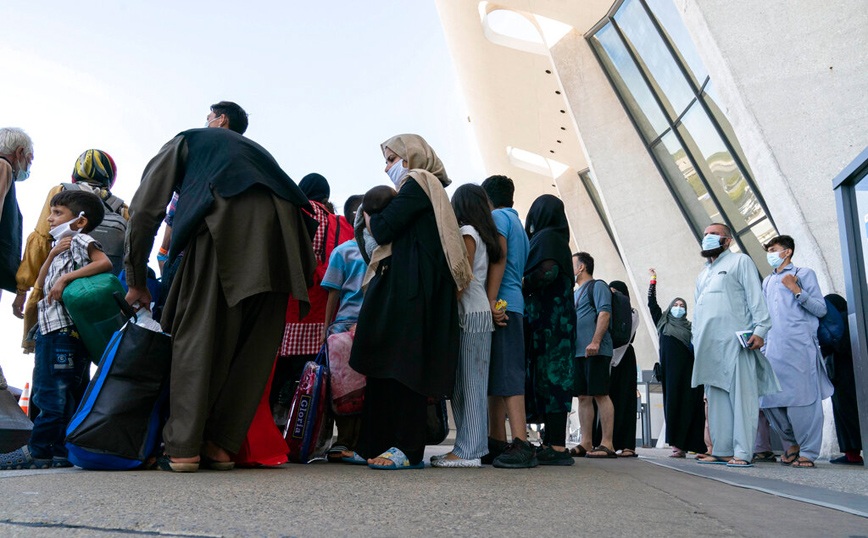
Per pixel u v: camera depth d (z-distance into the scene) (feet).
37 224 12.40
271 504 5.71
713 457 16.58
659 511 6.07
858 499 7.90
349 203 15.40
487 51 58.08
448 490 7.21
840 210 15.87
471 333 11.00
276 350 9.70
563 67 49.14
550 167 77.41
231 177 9.23
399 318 9.99
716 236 15.26
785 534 4.98
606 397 19.95
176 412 8.59
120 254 12.67
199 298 8.96
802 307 17.78
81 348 10.72
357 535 4.45
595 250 71.56
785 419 17.47
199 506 5.44
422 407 10.20
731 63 22.58
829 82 21.20
